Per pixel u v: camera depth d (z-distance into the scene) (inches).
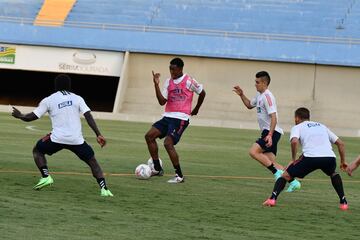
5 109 3762.3
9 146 1850.4
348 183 1470.2
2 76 4394.7
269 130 1262.3
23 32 4045.3
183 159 1795.0
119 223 861.2
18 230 784.9
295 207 1069.1
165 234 810.8
